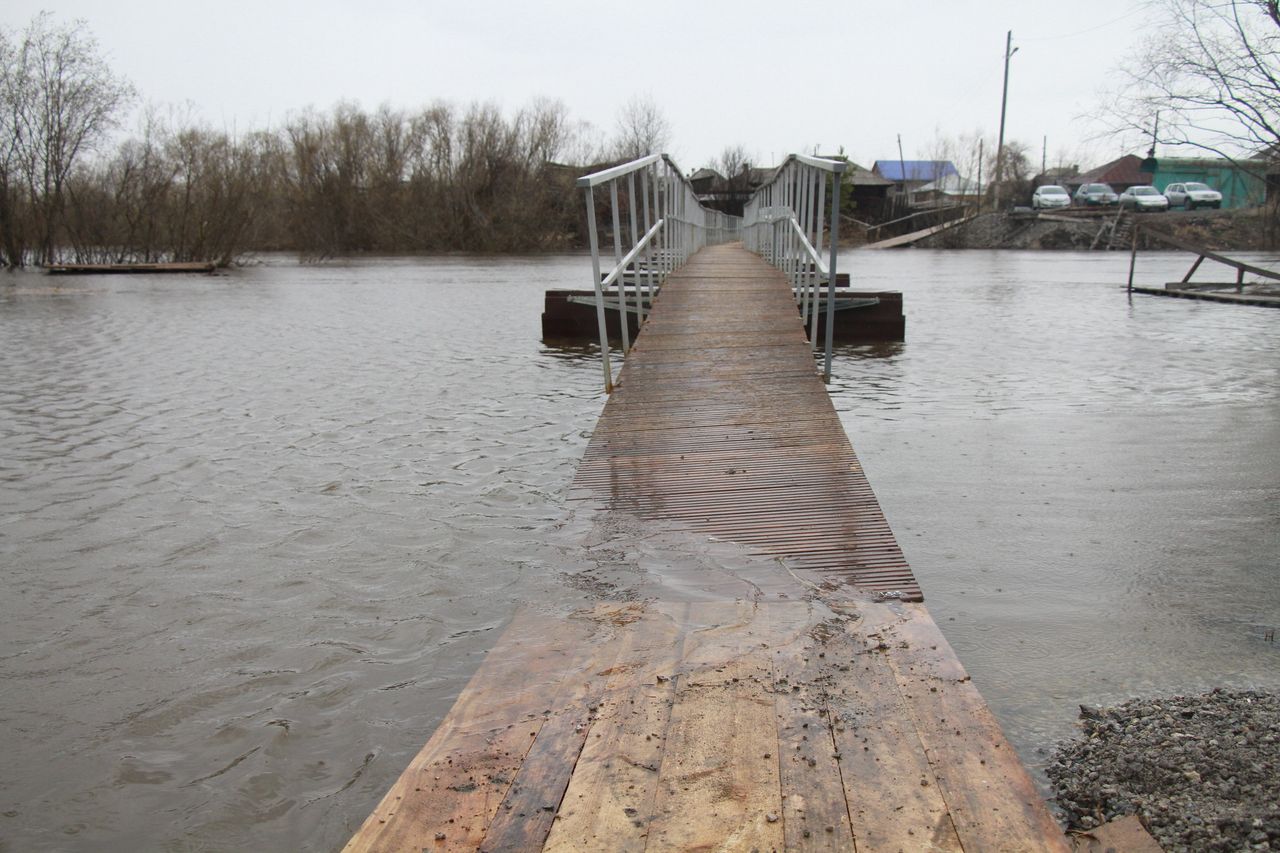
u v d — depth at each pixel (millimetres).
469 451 6641
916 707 2605
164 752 2945
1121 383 9180
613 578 3664
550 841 2061
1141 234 43781
